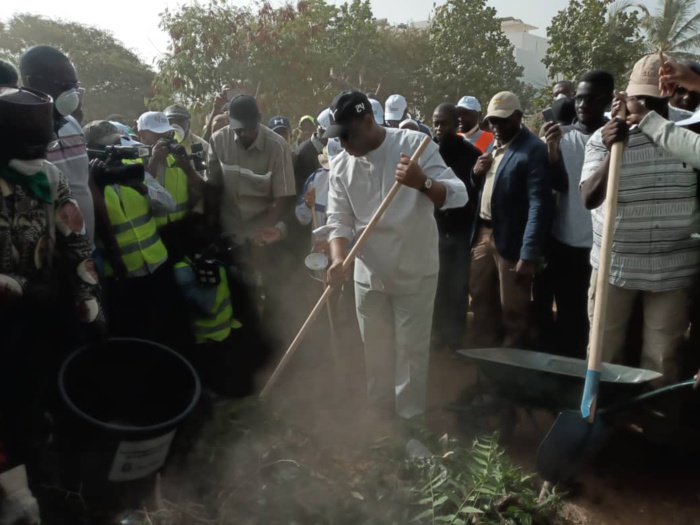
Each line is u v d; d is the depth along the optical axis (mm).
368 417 3930
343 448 3471
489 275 4969
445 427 3885
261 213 4844
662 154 3406
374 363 3926
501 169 4578
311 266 4008
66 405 2545
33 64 3129
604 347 3775
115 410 3010
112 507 2689
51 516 2668
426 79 27422
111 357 2982
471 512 2760
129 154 3709
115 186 3732
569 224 4555
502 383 3451
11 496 2486
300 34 11461
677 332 3607
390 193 3406
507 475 3004
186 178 4355
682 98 4895
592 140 3635
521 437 3824
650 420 3297
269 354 4723
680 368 3674
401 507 2865
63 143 3264
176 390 3020
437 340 5266
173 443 2836
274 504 2850
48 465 2859
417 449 3275
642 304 3910
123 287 3805
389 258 3611
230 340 4359
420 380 3830
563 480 3209
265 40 10938
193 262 4172
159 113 4969
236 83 10977
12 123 2494
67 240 2797
